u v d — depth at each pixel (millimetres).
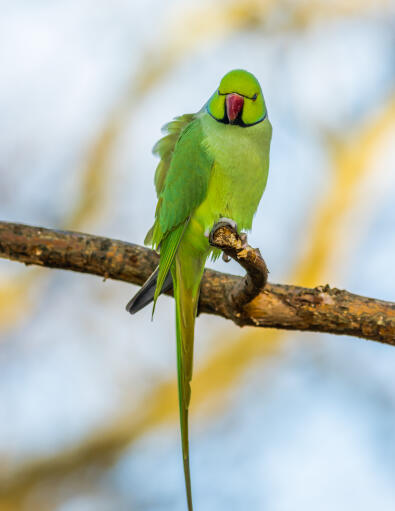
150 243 9992
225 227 7633
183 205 9172
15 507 12258
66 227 14109
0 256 8852
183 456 8289
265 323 8477
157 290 8820
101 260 8883
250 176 9141
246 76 9141
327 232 13820
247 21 15031
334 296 8273
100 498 12391
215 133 9086
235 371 13055
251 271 7773
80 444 12672
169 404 12883
